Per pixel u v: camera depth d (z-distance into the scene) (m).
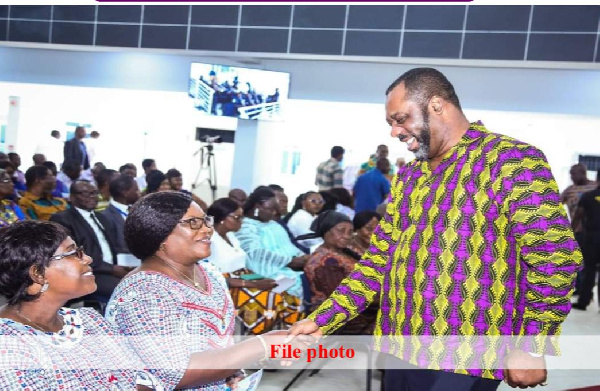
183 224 1.89
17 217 4.87
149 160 9.74
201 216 1.93
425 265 1.82
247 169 10.45
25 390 1.53
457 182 1.81
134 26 10.09
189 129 12.89
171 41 9.92
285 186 11.98
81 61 11.31
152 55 10.97
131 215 1.91
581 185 8.28
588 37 8.17
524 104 9.24
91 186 4.59
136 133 12.71
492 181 1.77
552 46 8.33
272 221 5.27
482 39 8.61
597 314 7.20
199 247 1.91
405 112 1.84
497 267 1.77
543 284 1.71
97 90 11.80
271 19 9.48
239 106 10.05
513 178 1.74
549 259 1.71
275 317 4.11
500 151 1.78
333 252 4.24
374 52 9.07
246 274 4.34
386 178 8.59
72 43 10.42
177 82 10.88
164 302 1.81
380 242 2.07
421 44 8.88
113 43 10.23
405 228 1.92
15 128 12.55
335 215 4.27
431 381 1.83
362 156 11.45
